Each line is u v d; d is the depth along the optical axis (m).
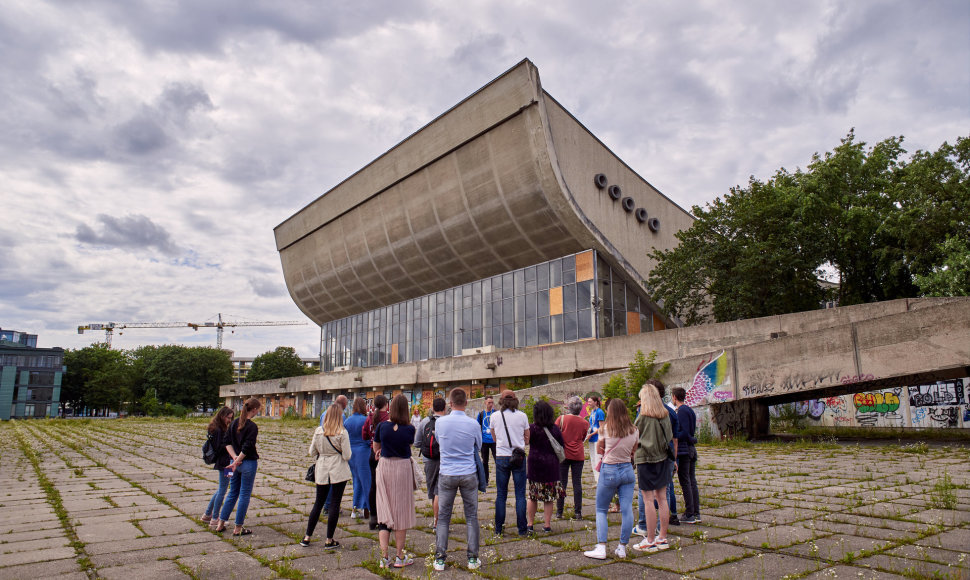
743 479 11.13
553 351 29.09
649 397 6.53
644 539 6.62
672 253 31.64
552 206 31.34
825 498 8.91
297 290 55.41
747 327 21.89
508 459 7.37
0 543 7.03
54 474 14.22
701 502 8.94
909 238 27.28
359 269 46.28
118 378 85.31
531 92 30.12
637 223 36.12
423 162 37.12
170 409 72.06
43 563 6.11
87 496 10.75
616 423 6.18
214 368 85.81
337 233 47.53
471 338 38.91
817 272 30.88
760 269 28.19
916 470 11.31
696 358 19.28
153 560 6.22
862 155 30.92
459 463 5.93
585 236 31.64
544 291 34.38
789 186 31.62
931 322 15.00
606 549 6.38
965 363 14.42
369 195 42.31
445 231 37.41
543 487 7.24
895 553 5.81
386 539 5.87
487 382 34.41
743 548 6.24
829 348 16.52
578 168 32.88
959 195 26.14
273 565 5.89
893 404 22.72
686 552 6.18
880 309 19.09
